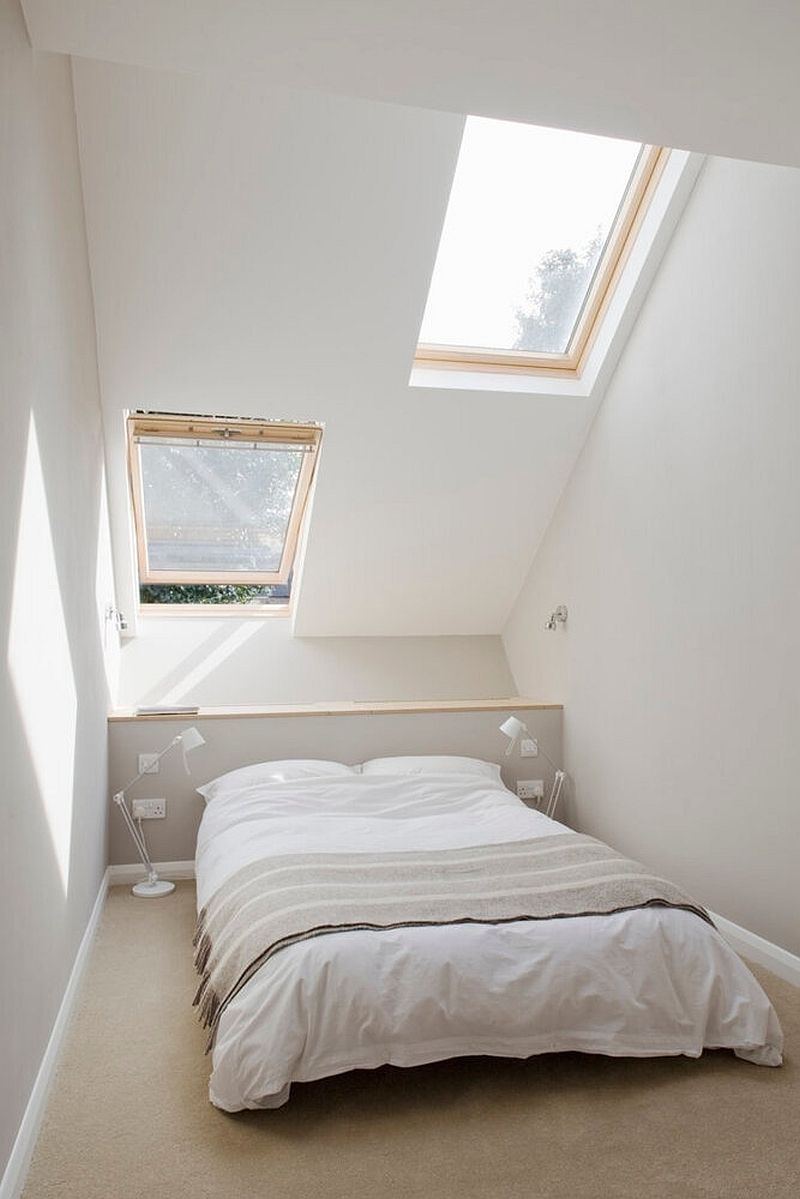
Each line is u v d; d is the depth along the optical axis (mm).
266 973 2223
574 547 4406
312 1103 2203
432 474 4320
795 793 2895
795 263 2896
